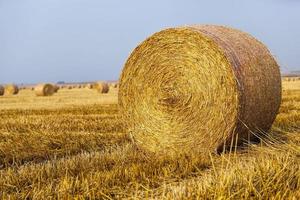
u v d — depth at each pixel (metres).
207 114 8.92
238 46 9.12
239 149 8.88
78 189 6.66
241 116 8.67
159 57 9.56
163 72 9.50
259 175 5.92
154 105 9.58
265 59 9.52
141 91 9.79
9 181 7.30
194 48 9.08
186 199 5.41
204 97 8.95
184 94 9.21
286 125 11.39
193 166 7.65
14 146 10.74
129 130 9.92
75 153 9.98
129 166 7.91
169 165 7.81
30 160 9.45
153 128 9.59
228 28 9.84
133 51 9.88
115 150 9.71
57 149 10.59
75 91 49.94
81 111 19.67
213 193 5.46
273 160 6.58
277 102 9.91
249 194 5.41
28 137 11.94
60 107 22.58
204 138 8.95
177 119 9.28
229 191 5.38
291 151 7.91
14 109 21.88
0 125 14.60
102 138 11.62
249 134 9.09
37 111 20.41
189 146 9.13
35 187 6.68
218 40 8.87
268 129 10.05
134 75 9.89
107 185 6.81
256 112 9.08
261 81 9.15
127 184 6.83
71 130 13.25
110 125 13.91
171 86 9.39
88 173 7.48
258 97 9.05
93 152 9.61
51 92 40.16
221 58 8.73
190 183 6.20
